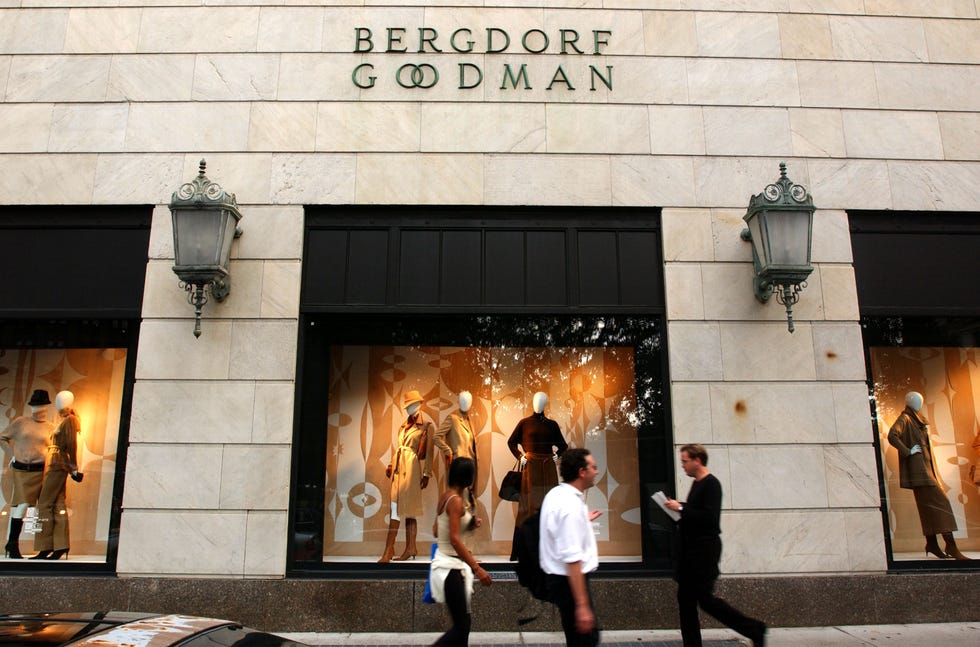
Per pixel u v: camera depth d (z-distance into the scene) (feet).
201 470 23.17
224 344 24.11
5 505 24.98
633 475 24.52
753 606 22.48
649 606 22.61
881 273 25.84
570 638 14.10
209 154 25.64
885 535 24.16
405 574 23.44
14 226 25.55
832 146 26.25
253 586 22.40
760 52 26.89
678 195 25.67
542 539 14.83
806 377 24.31
